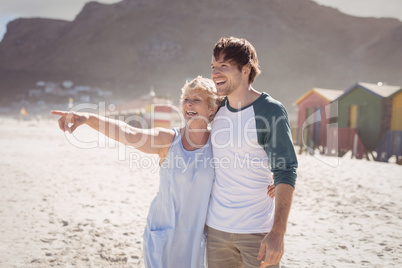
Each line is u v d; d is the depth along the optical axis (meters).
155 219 2.46
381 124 15.35
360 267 3.89
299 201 6.90
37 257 4.11
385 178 8.71
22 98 140.25
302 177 9.15
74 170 10.33
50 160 12.36
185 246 2.38
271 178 2.32
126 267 3.90
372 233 5.02
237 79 2.18
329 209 6.29
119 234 4.94
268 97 2.17
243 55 2.15
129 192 7.62
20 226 5.22
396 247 4.47
